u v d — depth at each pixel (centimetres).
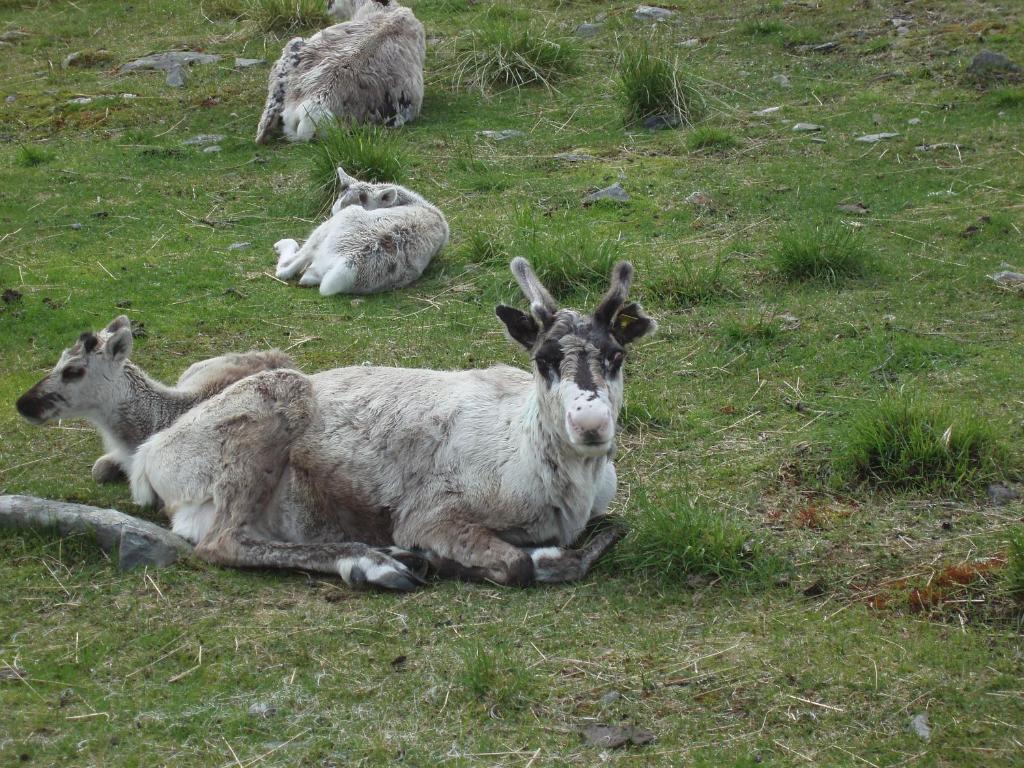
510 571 873
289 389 957
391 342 1326
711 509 985
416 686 762
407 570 880
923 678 757
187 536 942
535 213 1659
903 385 1173
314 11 2548
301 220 1688
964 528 945
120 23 2642
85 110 2125
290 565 896
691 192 1695
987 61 2027
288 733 720
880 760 688
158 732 722
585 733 714
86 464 1088
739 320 1331
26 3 2770
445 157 1889
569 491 905
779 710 733
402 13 2125
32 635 818
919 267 1438
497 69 2214
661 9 2511
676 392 1199
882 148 1800
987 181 1662
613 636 815
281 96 1991
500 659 779
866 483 1021
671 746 705
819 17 2400
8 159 1902
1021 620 816
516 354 1291
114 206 1722
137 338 1327
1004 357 1218
